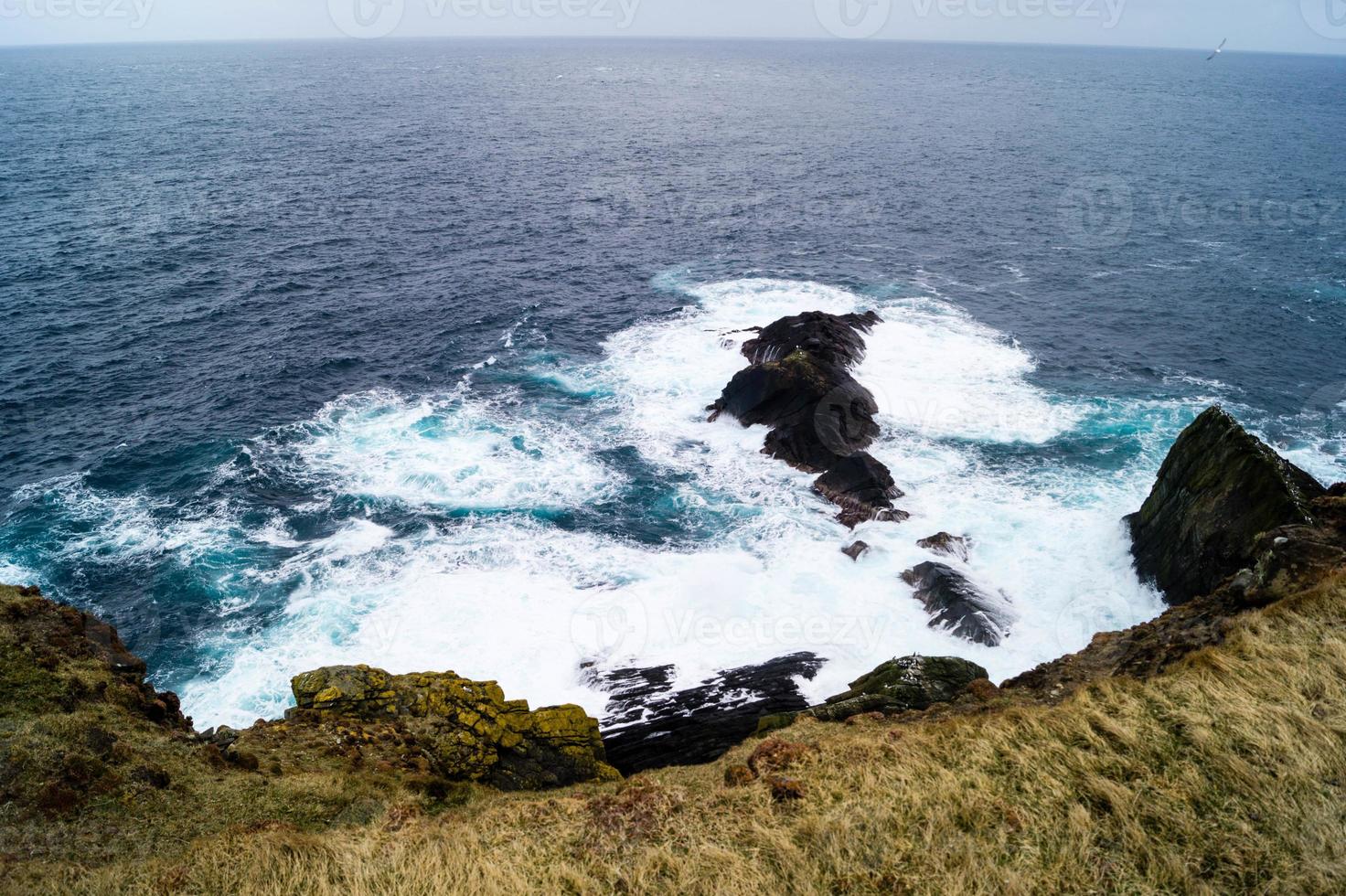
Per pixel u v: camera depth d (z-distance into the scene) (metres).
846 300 59.47
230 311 56.34
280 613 30.12
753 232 78.44
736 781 16.30
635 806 15.42
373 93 196.75
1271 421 43.28
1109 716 16.09
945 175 105.38
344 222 78.12
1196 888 11.72
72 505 35.88
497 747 21.58
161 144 114.94
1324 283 65.38
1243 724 14.94
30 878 13.47
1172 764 14.34
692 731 24.20
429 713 22.25
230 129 131.62
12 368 47.12
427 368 49.41
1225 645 18.05
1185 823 12.91
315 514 35.84
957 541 33.34
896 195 94.06
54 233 70.81
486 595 31.02
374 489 37.56
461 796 18.64
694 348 51.72
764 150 122.56
